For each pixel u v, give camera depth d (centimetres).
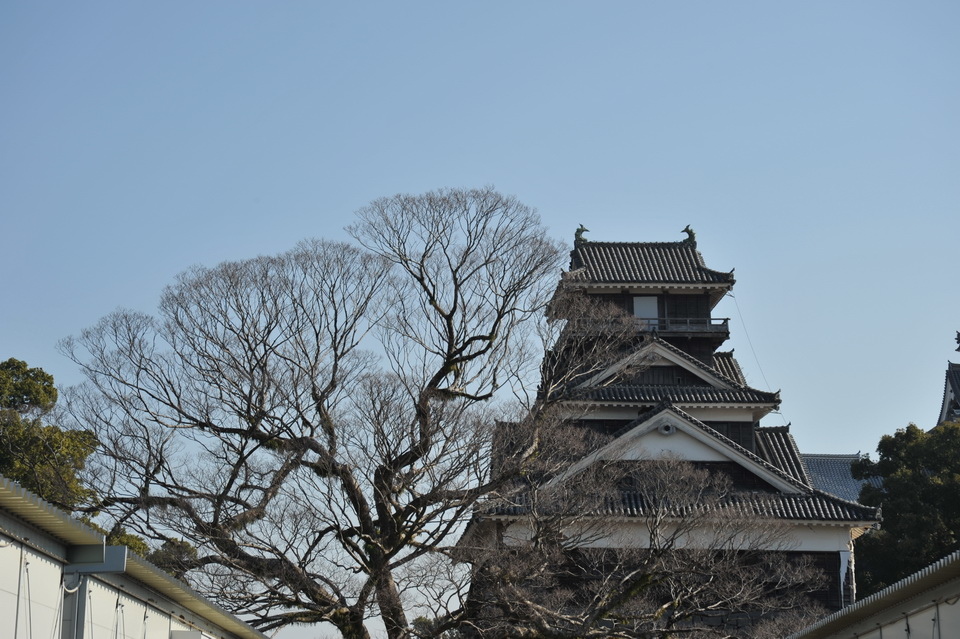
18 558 1600
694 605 3925
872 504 6438
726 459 5028
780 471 4975
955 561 1928
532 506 3806
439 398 3878
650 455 4959
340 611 3481
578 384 5081
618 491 4638
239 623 2755
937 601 2130
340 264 4138
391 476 3628
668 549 3903
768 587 4691
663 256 6178
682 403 5350
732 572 4100
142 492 3741
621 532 4519
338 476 3669
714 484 4681
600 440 4706
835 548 4825
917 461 6475
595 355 4788
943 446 6438
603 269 6041
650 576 3866
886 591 2269
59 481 3769
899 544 6072
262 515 3578
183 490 3694
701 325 5994
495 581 3578
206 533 3503
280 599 3438
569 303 4666
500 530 4381
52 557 1719
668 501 4469
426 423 3666
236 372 3891
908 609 2294
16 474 3869
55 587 1734
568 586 4556
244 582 3406
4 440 3956
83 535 1727
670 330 5962
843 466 9062
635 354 5278
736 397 5388
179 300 3972
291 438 3750
